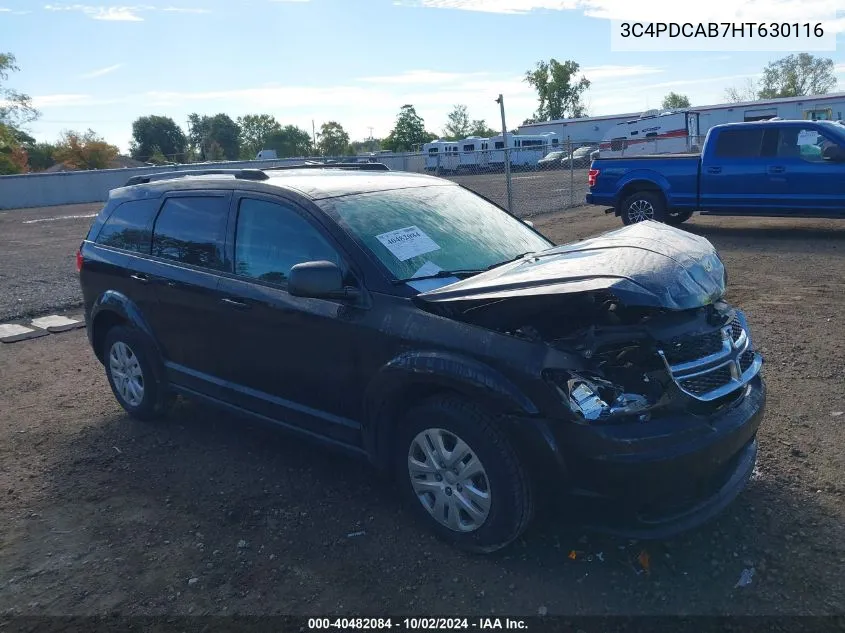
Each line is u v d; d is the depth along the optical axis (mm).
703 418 3150
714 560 3281
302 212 3998
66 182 33906
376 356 3559
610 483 2969
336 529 3697
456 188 4965
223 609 3125
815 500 3736
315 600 3154
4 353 7430
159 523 3852
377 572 3324
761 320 7137
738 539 3428
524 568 3293
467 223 4438
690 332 3236
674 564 3270
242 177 4492
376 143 84938
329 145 90125
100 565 3490
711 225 14141
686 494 3158
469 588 3176
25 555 3600
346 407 3799
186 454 4715
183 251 4695
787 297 8016
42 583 3363
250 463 4535
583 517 3168
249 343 4223
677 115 35031
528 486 3158
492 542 3283
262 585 3275
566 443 3008
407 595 3156
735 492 3324
